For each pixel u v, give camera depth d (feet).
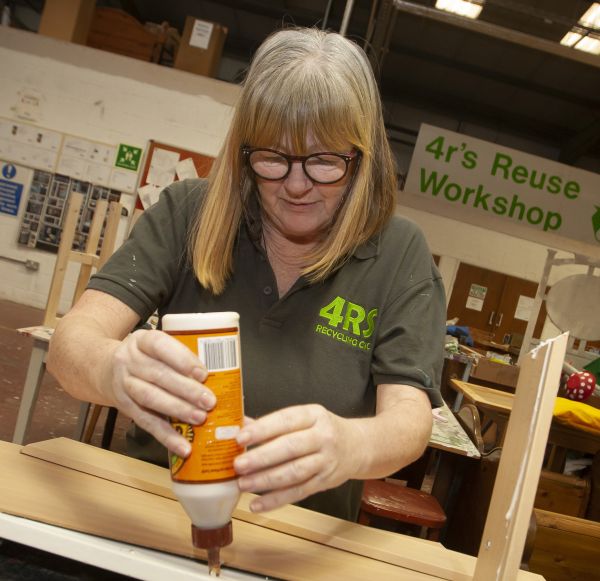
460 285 20.02
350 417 2.95
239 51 27.71
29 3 25.43
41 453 2.61
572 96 23.77
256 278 3.02
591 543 6.49
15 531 1.95
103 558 1.92
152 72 18.47
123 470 2.62
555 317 10.96
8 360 12.87
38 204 18.84
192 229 3.03
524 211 17.65
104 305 2.69
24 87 18.62
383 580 2.27
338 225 2.82
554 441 8.87
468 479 6.71
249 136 2.46
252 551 2.26
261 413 2.92
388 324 2.97
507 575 1.92
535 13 14.24
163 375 1.68
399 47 23.58
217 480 1.71
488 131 29.35
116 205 8.40
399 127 28.89
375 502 6.31
